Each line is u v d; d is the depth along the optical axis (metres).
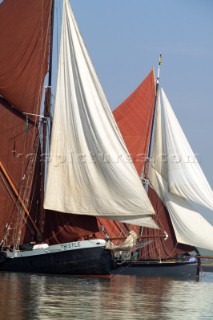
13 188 156.38
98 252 143.25
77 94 151.62
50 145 151.50
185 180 183.38
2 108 156.75
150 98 188.38
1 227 155.75
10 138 156.88
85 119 150.50
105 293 121.25
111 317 97.69
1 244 155.38
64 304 105.62
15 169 156.88
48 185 150.12
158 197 184.88
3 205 156.00
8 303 103.94
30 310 99.44
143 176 186.12
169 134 186.12
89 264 143.38
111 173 148.50
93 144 149.88
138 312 102.88
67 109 151.88
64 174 150.25
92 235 151.62
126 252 149.12
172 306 112.00
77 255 143.75
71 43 153.00
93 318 96.31
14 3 158.25
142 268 173.62
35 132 158.25
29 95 157.50
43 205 151.50
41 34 158.62
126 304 109.56
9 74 156.50
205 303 118.69
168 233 182.50
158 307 109.50
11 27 157.25
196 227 182.38
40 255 146.00
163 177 185.62
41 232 155.12
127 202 148.75
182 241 181.88
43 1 158.88
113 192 148.75
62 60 153.12
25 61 157.38
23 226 156.12
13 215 155.88
